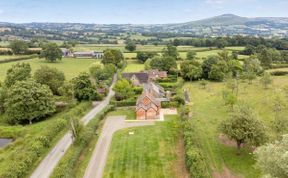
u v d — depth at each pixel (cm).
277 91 10569
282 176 3450
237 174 5106
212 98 10388
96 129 7562
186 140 6012
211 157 5753
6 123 8575
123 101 9719
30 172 5409
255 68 13775
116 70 15888
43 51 18938
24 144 6588
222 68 13700
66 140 6862
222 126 5797
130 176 5194
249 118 5578
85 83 10131
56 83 10969
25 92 8288
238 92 10975
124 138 6981
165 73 13950
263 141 5331
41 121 8656
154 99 8962
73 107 9450
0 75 14100
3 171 5162
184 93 11269
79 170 5466
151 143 6619
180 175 5153
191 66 13700
